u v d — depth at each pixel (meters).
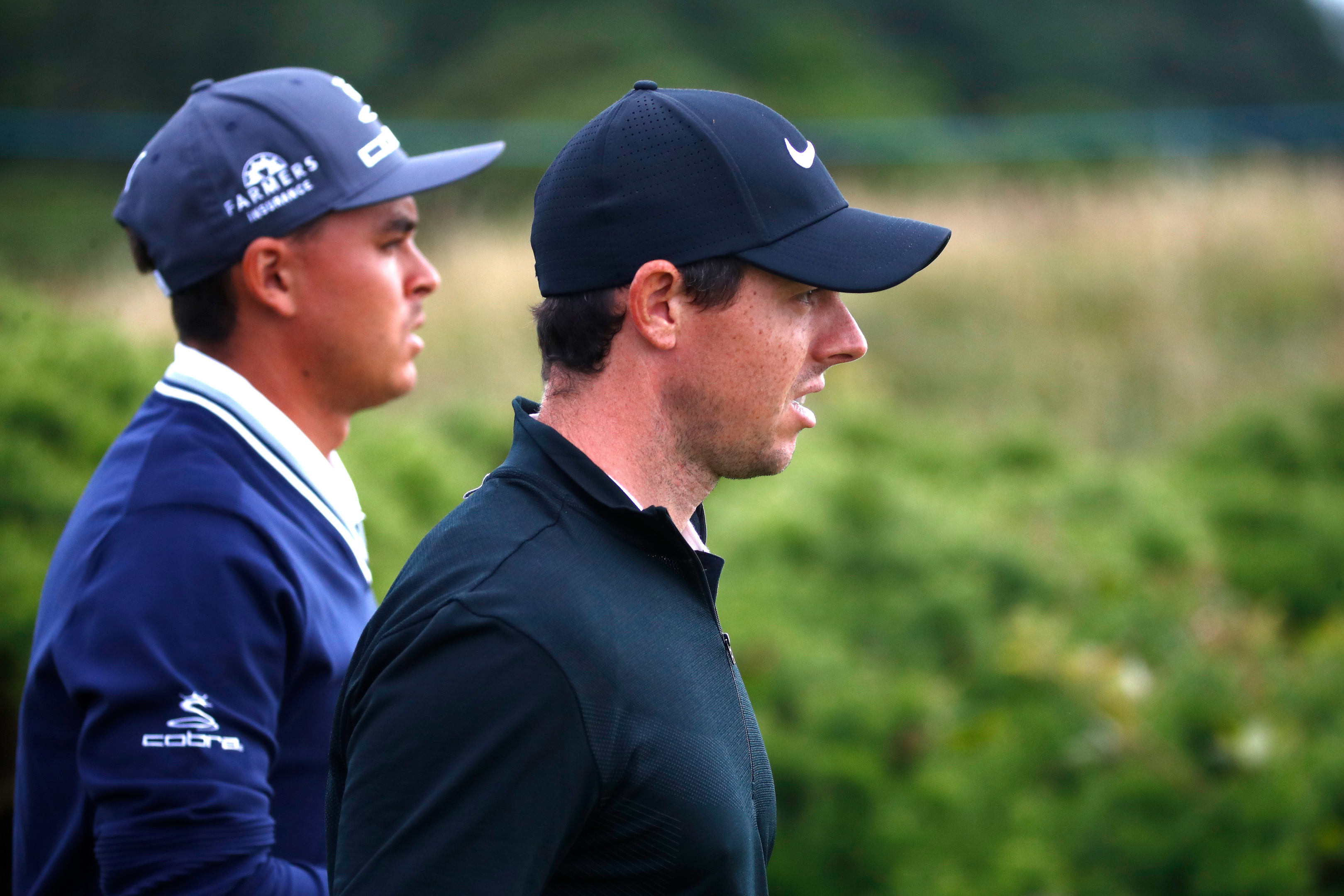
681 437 4.82
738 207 4.63
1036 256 36.41
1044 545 18.88
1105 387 32.00
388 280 6.76
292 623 5.79
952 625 15.68
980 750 13.29
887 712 12.89
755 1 79.88
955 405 31.86
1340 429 24.03
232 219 6.37
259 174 6.40
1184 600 16.89
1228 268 35.31
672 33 76.81
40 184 56.53
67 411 13.22
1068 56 83.69
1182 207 38.16
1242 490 20.30
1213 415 30.19
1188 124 53.47
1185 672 13.12
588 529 4.56
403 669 4.20
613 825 4.28
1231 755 12.02
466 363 29.16
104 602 5.43
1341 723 13.22
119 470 5.92
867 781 11.62
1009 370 32.66
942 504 18.86
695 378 4.71
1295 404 25.64
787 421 4.94
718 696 4.63
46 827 5.68
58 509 11.91
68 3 73.38
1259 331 33.84
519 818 4.05
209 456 5.92
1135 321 34.16
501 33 80.19
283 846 5.80
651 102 4.78
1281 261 35.28
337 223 6.59
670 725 4.35
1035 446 24.73
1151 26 86.00
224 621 5.49
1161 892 11.37
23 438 12.60
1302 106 85.88
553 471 4.64
